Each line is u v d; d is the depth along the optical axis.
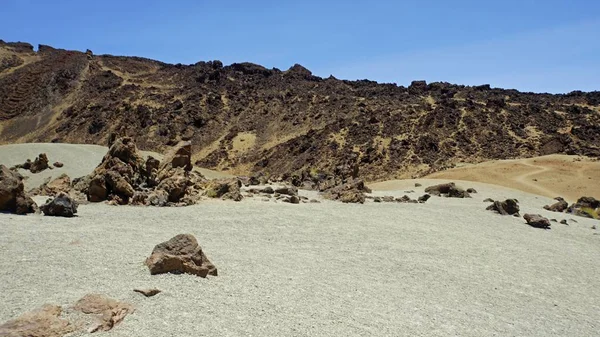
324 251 15.43
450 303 11.63
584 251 20.95
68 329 7.54
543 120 112.25
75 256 11.84
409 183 52.09
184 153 30.02
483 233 22.25
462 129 106.56
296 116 132.75
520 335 10.11
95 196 22.61
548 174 70.44
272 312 9.35
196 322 8.44
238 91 154.25
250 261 13.04
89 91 161.75
